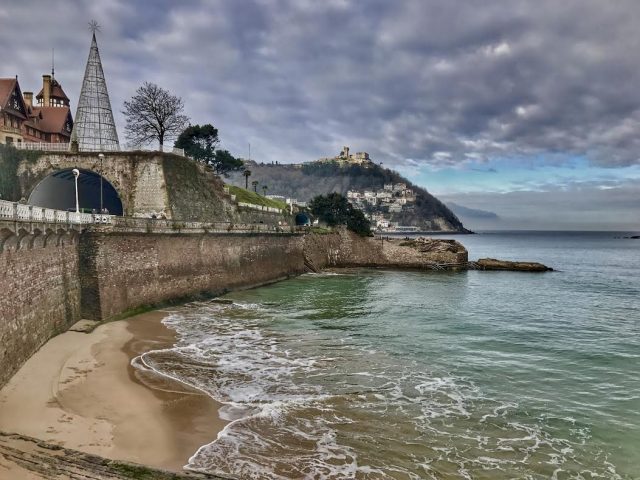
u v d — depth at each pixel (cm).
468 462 1644
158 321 3669
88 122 6025
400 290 5959
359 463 1603
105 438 1666
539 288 6419
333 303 4772
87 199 6519
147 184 5400
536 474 1583
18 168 5391
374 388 2308
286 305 4597
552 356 2931
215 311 4194
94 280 3428
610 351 3048
